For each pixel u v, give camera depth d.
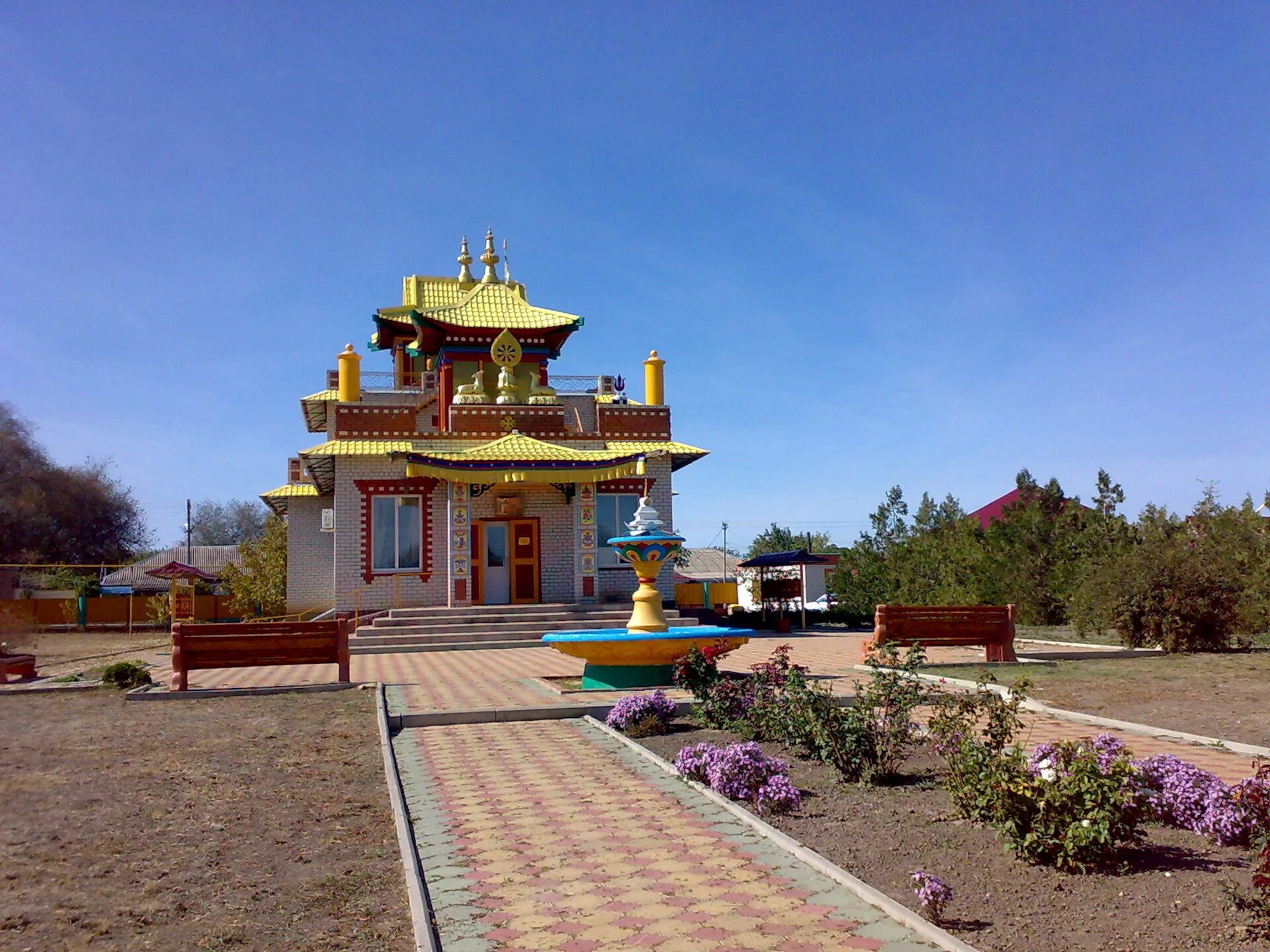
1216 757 9.38
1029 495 29.25
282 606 35.84
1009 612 16.75
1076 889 5.83
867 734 8.62
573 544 28.02
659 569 15.31
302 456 26.62
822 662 18.23
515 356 32.72
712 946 5.16
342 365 30.19
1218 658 17.56
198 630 14.55
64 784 8.85
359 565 26.81
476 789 8.71
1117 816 6.11
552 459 25.16
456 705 12.91
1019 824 6.49
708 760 8.70
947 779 7.71
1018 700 7.79
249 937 5.39
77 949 5.21
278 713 12.71
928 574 29.56
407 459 24.42
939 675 15.33
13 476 60.06
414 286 40.12
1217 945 4.96
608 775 9.22
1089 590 20.81
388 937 5.39
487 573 27.58
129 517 67.69
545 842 7.11
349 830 7.43
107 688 15.30
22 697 14.64
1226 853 6.42
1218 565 19.25
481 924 5.55
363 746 10.55
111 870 6.51
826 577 42.50
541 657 21.05
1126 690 13.55
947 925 5.32
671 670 14.43
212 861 6.70
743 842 7.00
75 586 48.84
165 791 8.59
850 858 6.54
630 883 6.20
